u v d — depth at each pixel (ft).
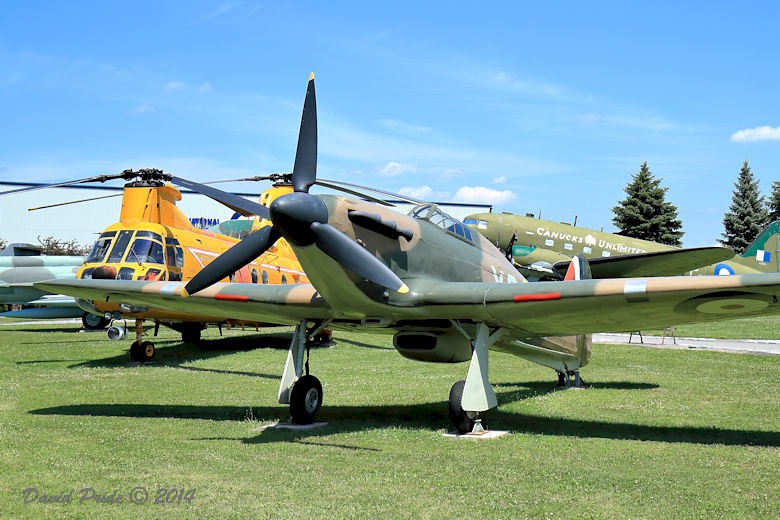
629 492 17.24
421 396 35.09
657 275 79.66
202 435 24.13
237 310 30.58
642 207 203.41
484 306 24.99
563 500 16.48
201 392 35.22
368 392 36.47
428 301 25.73
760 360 53.42
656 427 26.89
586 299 23.62
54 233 160.66
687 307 24.25
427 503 16.11
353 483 17.74
